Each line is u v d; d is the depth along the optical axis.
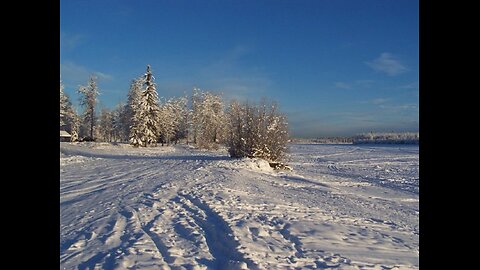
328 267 5.59
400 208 12.35
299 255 6.15
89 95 63.34
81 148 43.22
